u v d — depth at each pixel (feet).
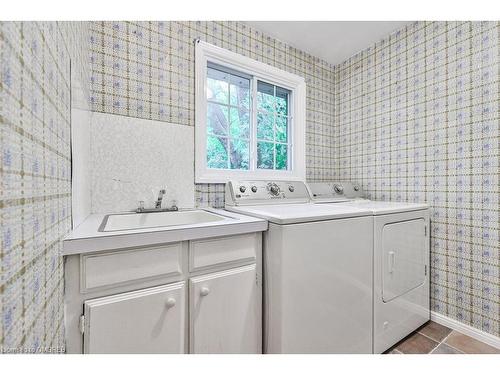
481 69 5.07
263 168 7.25
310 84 7.91
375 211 4.69
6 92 1.21
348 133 8.08
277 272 3.67
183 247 3.24
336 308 4.14
